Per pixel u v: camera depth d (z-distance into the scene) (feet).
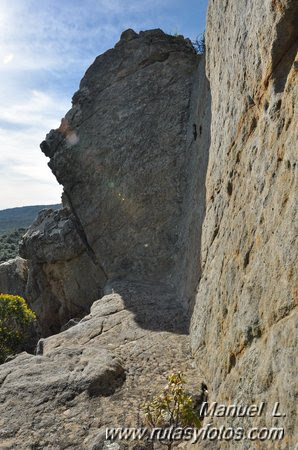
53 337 28.86
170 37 51.31
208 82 33.81
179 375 15.24
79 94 52.29
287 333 9.36
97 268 48.83
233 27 20.31
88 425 18.02
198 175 34.12
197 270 27.99
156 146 47.50
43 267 52.65
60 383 21.08
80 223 49.90
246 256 14.01
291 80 11.31
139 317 30.53
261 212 12.82
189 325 28.17
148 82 50.08
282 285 10.16
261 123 14.01
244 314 12.97
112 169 48.57
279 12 12.48
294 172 10.23
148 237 45.29
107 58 52.44
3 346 44.32
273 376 9.77
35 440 17.29
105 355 23.65
